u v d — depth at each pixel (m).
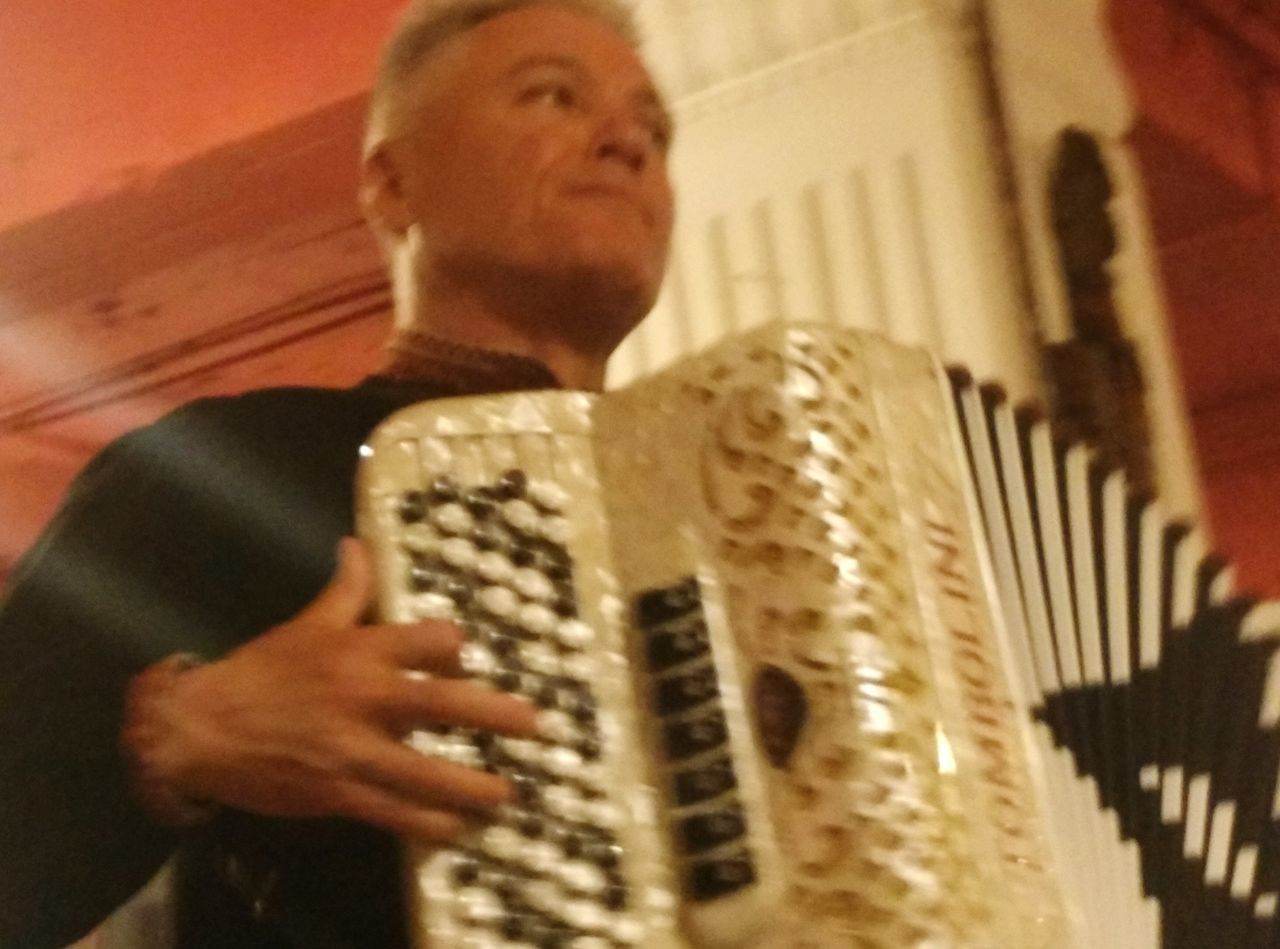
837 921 0.78
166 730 0.80
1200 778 1.08
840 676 0.82
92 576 0.93
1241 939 1.07
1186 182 2.38
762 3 1.81
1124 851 1.04
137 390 2.72
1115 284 1.71
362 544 0.84
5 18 2.20
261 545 0.98
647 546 0.87
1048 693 1.04
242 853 0.92
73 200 2.15
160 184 2.12
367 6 2.00
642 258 1.14
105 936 1.51
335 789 0.77
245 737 0.78
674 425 0.88
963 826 0.81
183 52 2.11
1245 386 3.02
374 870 0.91
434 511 0.85
